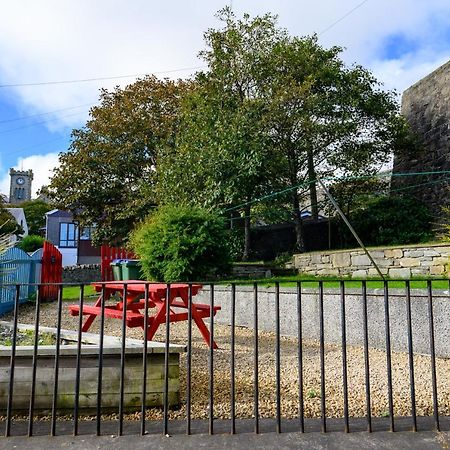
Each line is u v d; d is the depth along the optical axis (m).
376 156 12.60
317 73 11.94
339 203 12.62
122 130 19.09
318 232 13.30
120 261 10.24
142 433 2.79
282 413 3.24
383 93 12.57
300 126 11.49
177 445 2.65
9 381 2.95
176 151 13.31
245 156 11.08
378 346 5.43
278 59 12.13
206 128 11.96
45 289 10.91
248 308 7.13
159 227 8.57
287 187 11.86
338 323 5.86
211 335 2.85
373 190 13.09
